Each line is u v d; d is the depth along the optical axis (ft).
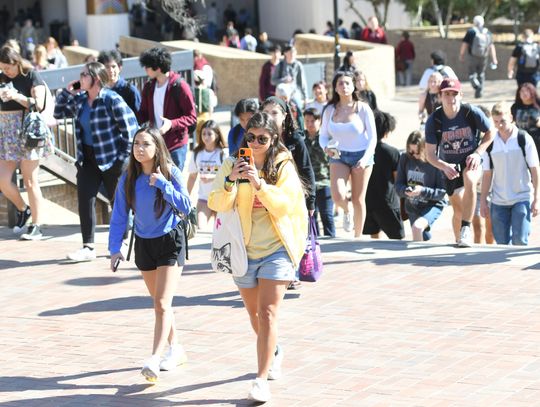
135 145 54.03
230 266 51.26
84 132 80.79
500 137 83.97
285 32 360.07
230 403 51.37
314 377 54.13
